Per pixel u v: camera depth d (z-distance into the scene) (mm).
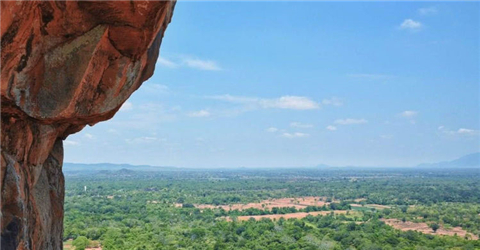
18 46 6305
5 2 5793
